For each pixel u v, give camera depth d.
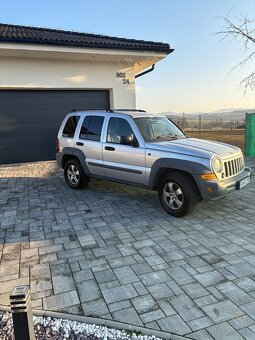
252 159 10.55
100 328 2.39
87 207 5.60
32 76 9.83
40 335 2.33
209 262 3.40
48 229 4.55
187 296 2.78
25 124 10.28
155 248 3.80
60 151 6.98
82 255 3.67
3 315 2.59
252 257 3.49
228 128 16.77
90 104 11.19
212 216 4.91
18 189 7.10
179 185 4.64
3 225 4.77
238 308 2.59
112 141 5.71
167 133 5.71
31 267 3.41
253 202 5.63
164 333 2.31
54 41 8.80
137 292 2.86
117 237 4.18
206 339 2.24
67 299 2.79
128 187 7.07
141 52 9.95
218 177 4.40
